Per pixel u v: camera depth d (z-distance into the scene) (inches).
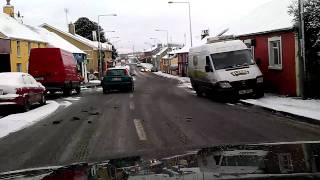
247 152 110.8
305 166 90.4
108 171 102.4
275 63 930.7
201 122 525.0
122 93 1196.5
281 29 840.3
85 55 2573.8
